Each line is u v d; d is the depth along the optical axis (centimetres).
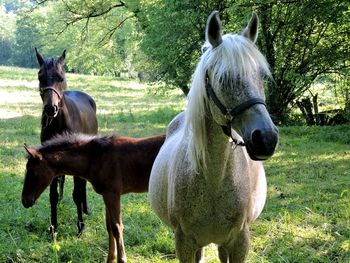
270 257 452
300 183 722
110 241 459
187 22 1391
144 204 631
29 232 541
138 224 555
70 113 629
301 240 488
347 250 454
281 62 1358
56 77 575
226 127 248
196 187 279
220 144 264
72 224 570
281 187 699
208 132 264
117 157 466
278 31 1339
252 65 237
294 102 1435
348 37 1302
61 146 470
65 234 534
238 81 233
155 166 356
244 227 294
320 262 438
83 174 468
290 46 1341
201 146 264
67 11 1919
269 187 701
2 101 2108
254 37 267
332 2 1162
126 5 1812
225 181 274
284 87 1378
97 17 2031
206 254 457
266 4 1231
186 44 1431
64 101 597
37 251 481
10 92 2573
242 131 234
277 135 225
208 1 1362
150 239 508
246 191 285
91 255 480
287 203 619
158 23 1455
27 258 468
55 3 2431
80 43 2175
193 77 267
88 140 472
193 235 295
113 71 5253
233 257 298
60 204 606
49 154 465
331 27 1316
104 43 2108
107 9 1873
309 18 1195
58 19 1928
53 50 3766
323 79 1358
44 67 580
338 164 841
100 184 463
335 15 1202
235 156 275
